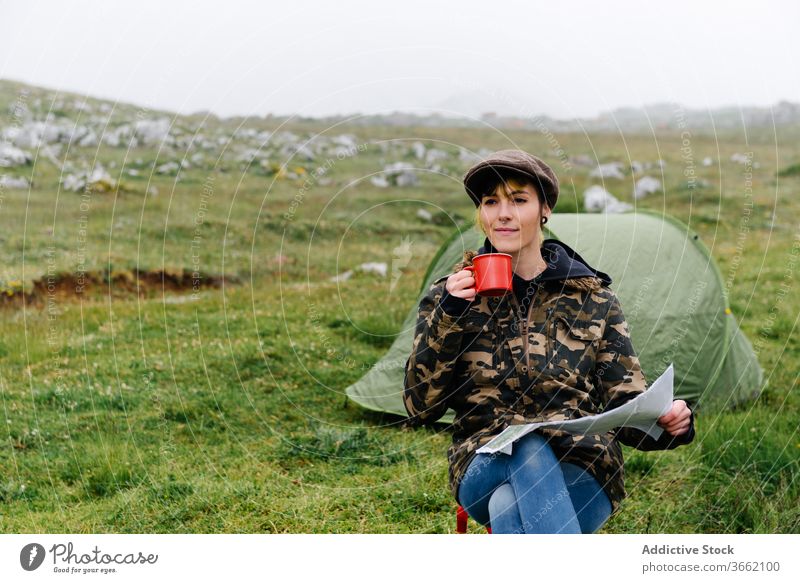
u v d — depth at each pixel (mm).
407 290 9109
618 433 2648
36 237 10297
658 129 23828
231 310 8047
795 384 5898
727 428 4754
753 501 3887
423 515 3893
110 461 4445
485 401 2562
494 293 2459
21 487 4199
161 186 14297
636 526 3754
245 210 13000
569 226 5676
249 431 5074
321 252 11180
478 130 21172
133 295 8883
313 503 4020
